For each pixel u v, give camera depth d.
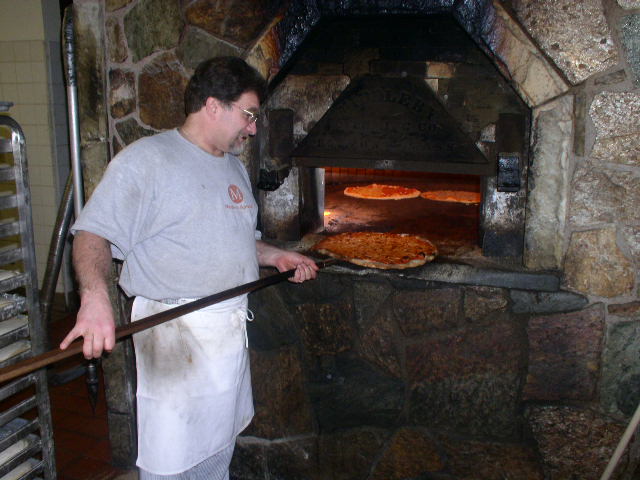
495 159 2.22
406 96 2.28
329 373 2.48
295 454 2.60
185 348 1.88
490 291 2.18
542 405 2.21
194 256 1.82
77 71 2.50
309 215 2.71
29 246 2.09
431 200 3.55
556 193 2.06
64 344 1.44
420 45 2.23
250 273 1.98
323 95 2.38
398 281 2.29
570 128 1.99
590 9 1.89
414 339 2.33
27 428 2.11
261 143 2.48
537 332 2.16
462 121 2.24
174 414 1.91
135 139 2.51
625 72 1.91
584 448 2.19
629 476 2.15
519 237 2.26
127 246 1.77
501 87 2.16
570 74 1.95
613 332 2.07
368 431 2.47
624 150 1.96
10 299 2.05
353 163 2.38
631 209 1.98
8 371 1.31
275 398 2.57
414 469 2.45
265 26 2.24
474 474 2.37
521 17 1.96
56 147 4.38
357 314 2.38
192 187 1.80
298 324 2.47
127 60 2.44
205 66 1.80
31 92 4.34
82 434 3.02
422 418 2.39
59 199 4.46
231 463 2.71
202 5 2.29
